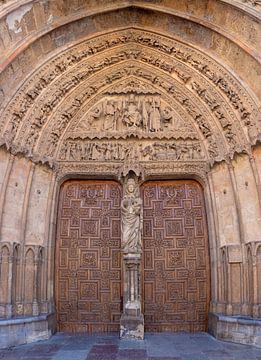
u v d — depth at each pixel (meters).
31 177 12.71
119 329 12.91
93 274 13.27
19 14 11.63
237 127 12.74
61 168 13.51
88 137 13.72
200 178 13.55
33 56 12.65
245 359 9.44
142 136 13.70
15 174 12.36
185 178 13.82
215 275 12.78
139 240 12.65
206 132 13.52
